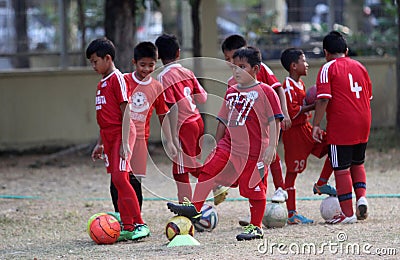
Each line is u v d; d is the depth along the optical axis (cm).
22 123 4275
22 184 3284
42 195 3003
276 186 2200
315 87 2222
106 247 1912
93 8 4669
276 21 4750
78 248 1928
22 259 1797
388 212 2367
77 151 4081
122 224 2042
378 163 3525
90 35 4678
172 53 2172
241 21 5281
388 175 3219
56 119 4312
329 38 2205
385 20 4709
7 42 4416
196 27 4122
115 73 1973
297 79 2188
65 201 2861
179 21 4500
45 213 2616
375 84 4541
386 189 2891
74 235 2216
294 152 2192
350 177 2155
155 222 2369
